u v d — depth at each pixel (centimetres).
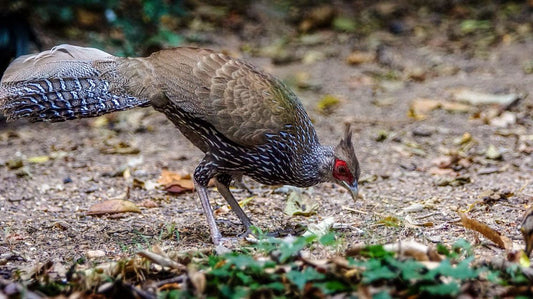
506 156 1384
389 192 1205
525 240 820
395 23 2403
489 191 1162
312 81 1928
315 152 991
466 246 816
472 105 1709
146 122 1659
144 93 964
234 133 941
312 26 2388
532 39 2266
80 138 1562
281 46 2227
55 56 994
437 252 802
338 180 988
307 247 897
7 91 967
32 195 1216
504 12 2503
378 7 2539
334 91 1864
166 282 770
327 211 1105
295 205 1106
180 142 1541
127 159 1427
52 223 1067
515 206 1091
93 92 969
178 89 951
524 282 737
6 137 1557
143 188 1254
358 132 1568
